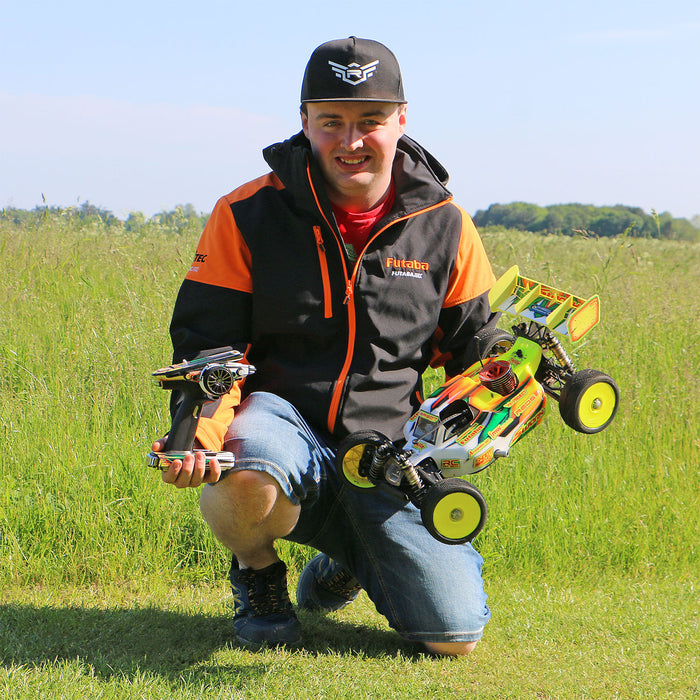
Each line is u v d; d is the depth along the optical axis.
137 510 3.78
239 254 2.83
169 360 5.03
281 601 2.87
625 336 5.85
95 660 2.63
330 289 2.82
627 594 3.70
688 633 3.20
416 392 3.02
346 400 2.82
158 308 5.83
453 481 2.41
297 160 2.74
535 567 3.95
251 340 2.92
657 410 5.10
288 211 2.81
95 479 3.87
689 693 2.69
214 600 3.41
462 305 3.01
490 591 3.69
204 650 2.79
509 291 2.82
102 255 7.41
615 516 4.20
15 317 5.75
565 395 2.60
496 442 2.58
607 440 4.74
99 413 4.48
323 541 2.98
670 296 6.85
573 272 7.67
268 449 2.59
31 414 4.42
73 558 3.54
